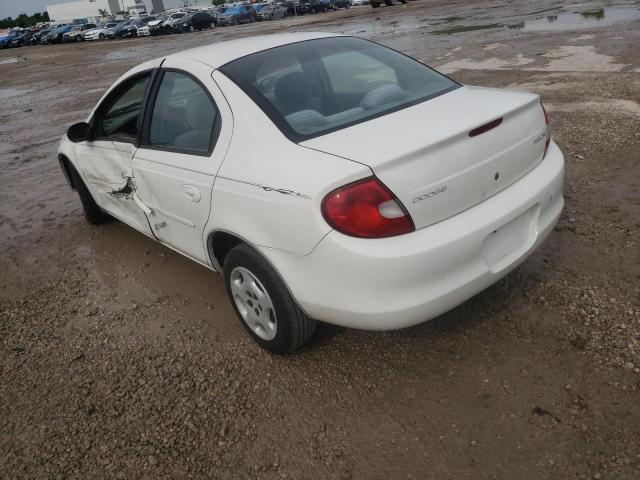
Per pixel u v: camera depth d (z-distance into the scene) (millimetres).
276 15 47094
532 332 2996
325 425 2615
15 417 2971
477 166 2539
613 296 3184
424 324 3188
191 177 3107
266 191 2604
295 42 3482
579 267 3502
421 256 2346
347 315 2506
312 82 3133
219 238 3199
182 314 3717
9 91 18844
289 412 2727
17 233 5555
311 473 2383
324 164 2443
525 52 11102
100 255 4793
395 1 41250
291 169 2533
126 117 4008
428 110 2807
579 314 3074
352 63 3385
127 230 5250
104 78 18172
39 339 3670
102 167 4246
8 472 2619
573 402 2516
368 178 2318
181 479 2451
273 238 2631
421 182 2375
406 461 2365
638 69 8320
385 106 2941
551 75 8711
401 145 2424
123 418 2846
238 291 3123
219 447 2588
